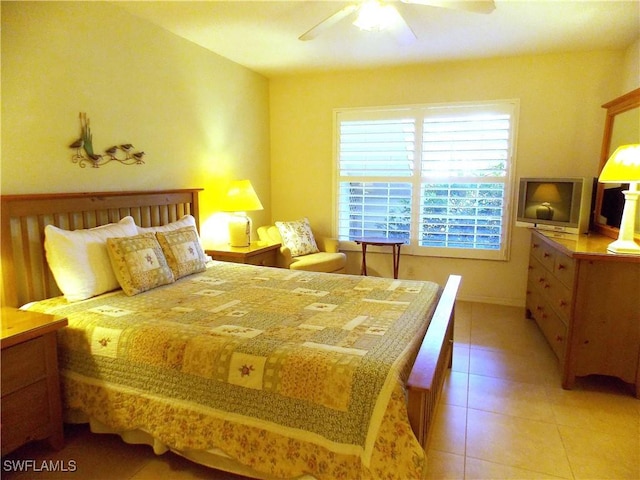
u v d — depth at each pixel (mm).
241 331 1925
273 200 5129
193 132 3686
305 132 4863
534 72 3959
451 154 4324
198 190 3639
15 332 1824
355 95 4594
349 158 4719
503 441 2121
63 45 2531
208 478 1880
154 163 3275
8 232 2234
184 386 1802
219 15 2988
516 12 2871
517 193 4168
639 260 2414
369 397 1507
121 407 1940
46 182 2471
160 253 2768
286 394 1623
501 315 4027
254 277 2967
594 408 2424
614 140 3416
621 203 3070
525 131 4066
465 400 2512
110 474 1911
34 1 2365
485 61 4078
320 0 2723
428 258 4582
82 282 2375
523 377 2803
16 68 2291
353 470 1504
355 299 2447
